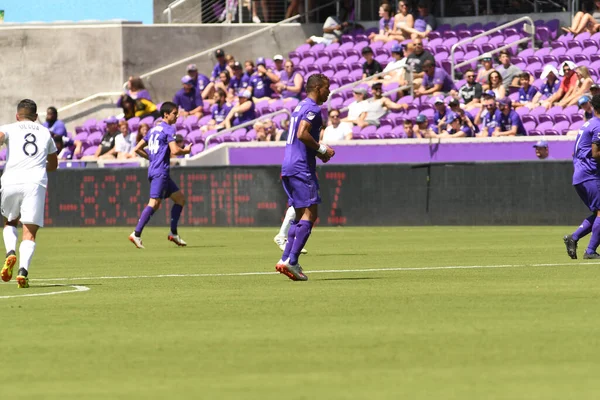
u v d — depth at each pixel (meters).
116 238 64.31
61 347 21.44
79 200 78.56
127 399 16.28
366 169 72.56
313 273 37.81
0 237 72.06
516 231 63.59
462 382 17.34
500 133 73.38
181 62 98.31
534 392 16.44
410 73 83.19
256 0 102.81
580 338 21.69
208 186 75.75
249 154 78.25
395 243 54.66
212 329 23.66
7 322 25.28
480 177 70.31
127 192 77.38
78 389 17.16
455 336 22.16
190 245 56.44
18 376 18.41
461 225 70.75
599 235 41.06
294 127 33.78
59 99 99.69
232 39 100.19
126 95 90.94
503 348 20.61
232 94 90.94
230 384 17.41
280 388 16.98
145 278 36.94
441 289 31.31
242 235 65.44
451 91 80.94
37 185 33.28
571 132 71.75
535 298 28.62
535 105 77.44
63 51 99.44
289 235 34.84
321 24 99.62
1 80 100.25
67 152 89.25
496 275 35.69
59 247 56.25
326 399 16.06
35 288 33.66
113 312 26.95
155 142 54.19
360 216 72.75
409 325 23.84
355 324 24.11
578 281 33.12
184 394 16.59
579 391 16.48
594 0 89.44
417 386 17.03
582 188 40.53
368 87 87.06
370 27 97.12
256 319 25.22
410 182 71.81
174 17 103.62
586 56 82.88
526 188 69.31
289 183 34.22
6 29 100.06
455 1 94.38
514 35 89.12
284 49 99.44
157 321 25.12
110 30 98.62
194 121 90.38
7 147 33.47
